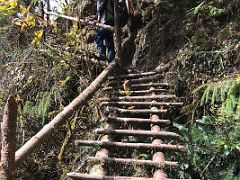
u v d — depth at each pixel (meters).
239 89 3.56
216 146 3.44
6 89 5.75
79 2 6.86
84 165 3.84
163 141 3.64
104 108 4.67
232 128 3.52
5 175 1.87
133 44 6.23
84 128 4.88
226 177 3.23
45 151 4.95
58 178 4.78
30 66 5.89
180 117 4.24
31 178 4.87
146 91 4.73
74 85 5.79
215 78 4.28
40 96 5.62
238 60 4.19
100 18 5.77
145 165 2.95
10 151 1.90
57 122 3.25
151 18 6.11
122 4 6.65
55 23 5.64
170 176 3.39
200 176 3.43
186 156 3.52
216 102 3.97
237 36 4.41
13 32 6.40
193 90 4.27
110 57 5.72
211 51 4.46
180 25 5.37
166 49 5.42
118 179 2.69
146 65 5.60
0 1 4.52
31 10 5.91
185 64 4.70
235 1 4.73
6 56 6.51
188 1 5.55
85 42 6.66
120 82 5.19
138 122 3.81
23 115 5.27
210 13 4.94
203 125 3.77
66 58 5.57
